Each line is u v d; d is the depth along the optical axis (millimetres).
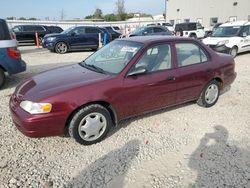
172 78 4277
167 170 3156
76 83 3594
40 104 3252
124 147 3670
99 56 4605
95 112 3611
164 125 4371
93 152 3545
